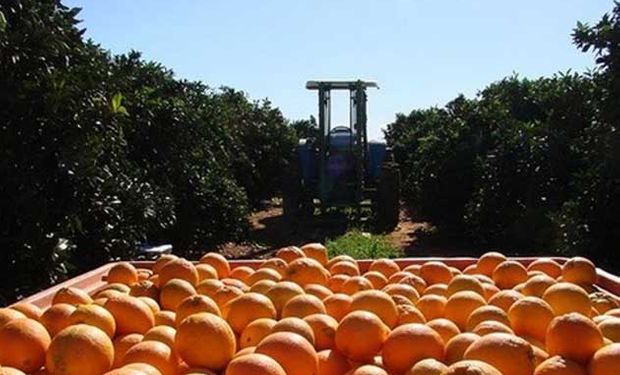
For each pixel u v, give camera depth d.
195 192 12.32
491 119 15.55
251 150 24.08
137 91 11.65
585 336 2.15
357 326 2.32
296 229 17.39
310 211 18.23
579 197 9.56
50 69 6.37
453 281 3.06
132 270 3.46
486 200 12.96
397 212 17.17
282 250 3.83
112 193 7.65
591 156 9.70
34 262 6.10
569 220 9.52
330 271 3.54
